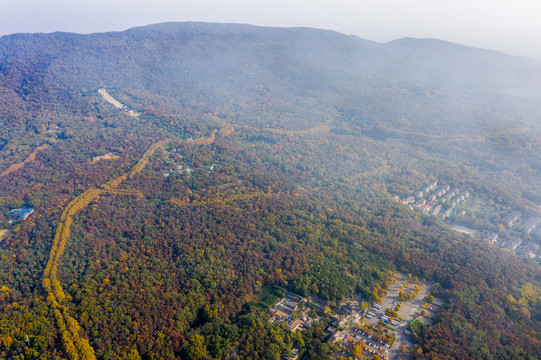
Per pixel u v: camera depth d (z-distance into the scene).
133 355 160.00
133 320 176.88
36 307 171.50
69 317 167.75
